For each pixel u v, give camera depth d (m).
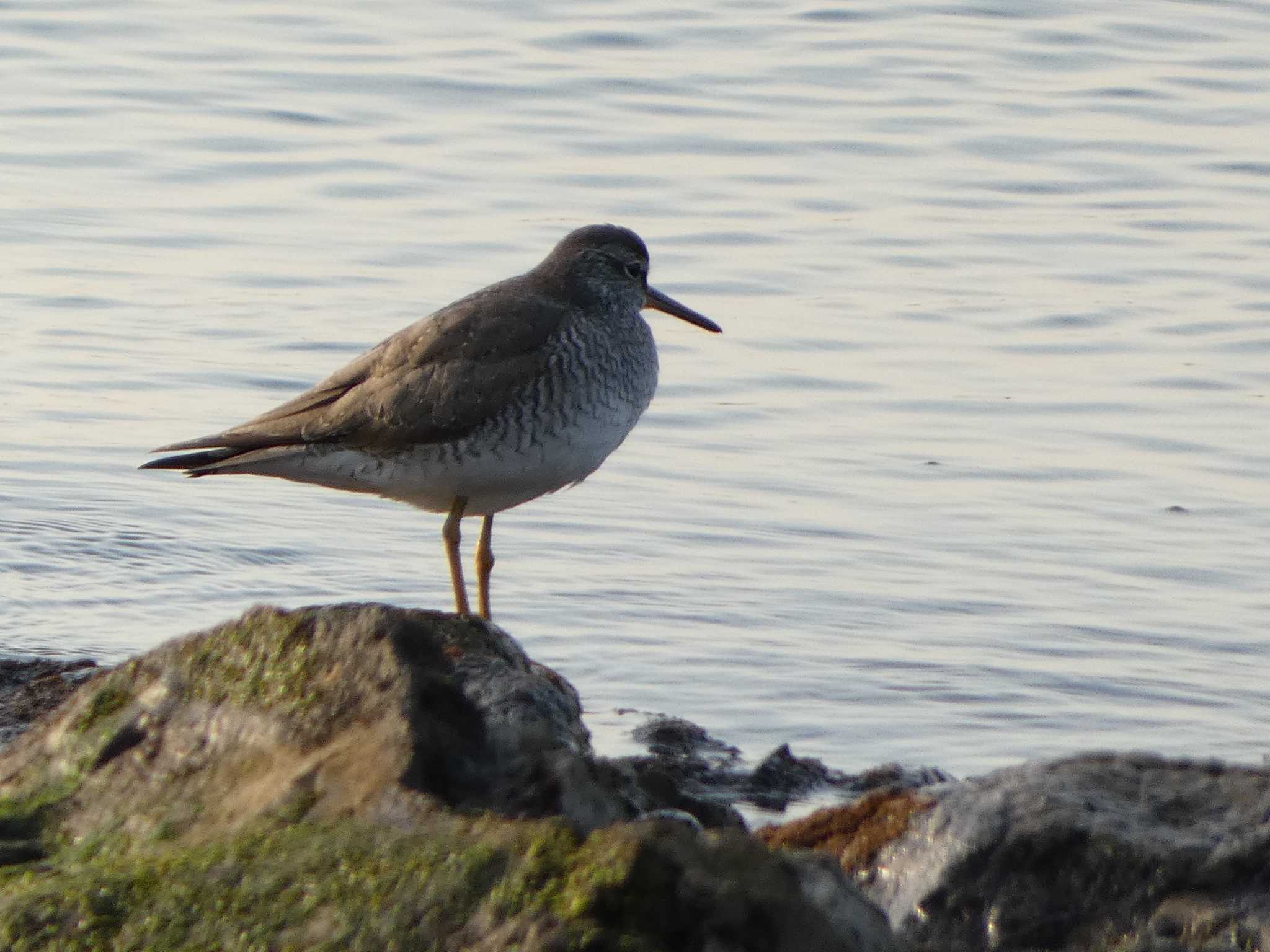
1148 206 22.47
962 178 23.19
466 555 14.33
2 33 27.09
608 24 28.27
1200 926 7.46
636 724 11.32
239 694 7.19
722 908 5.78
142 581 13.45
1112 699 12.05
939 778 10.45
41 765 7.40
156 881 6.41
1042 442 16.77
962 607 13.50
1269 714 11.89
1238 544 14.76
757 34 28.06
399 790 6.43
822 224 21.70
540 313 11.16
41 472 15.45
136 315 18.83
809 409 17.42
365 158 23.23
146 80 25.55
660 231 21.33
